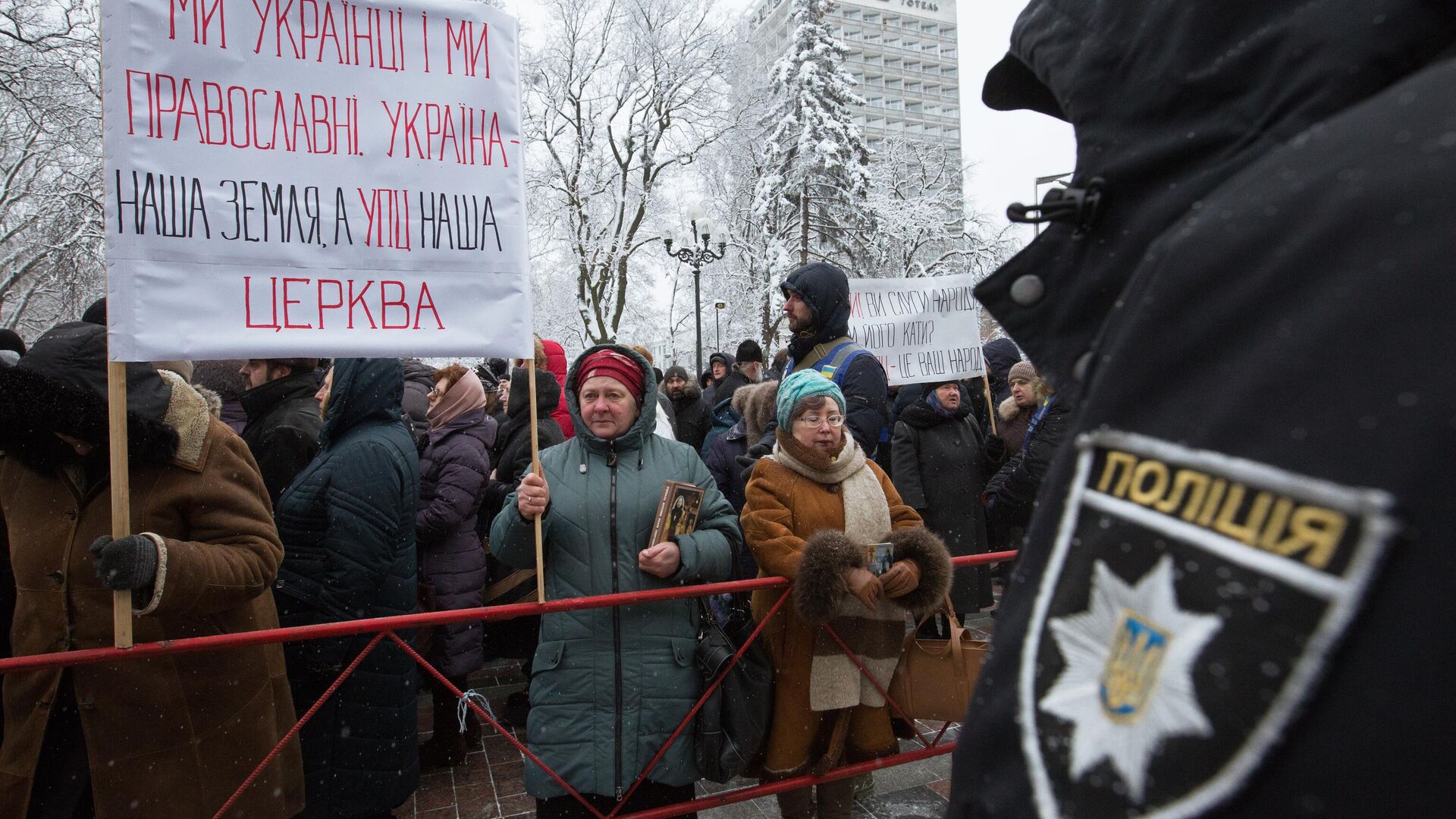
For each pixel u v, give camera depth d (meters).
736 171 23.34
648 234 22.42
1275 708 0.38
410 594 2.97
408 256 2.16
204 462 2.13
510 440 4.59
